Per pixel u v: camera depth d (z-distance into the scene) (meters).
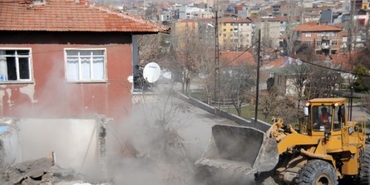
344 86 49.19
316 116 14.70
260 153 13.32
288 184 14.30
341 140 14.91
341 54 69.75
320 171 13.77
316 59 58.19
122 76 18.70
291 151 14.37
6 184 12.09
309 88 39.53
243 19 114.12
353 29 84.69
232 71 45.75
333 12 150.12
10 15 17.80
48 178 12.73
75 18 18.25
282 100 38.59
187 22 90.06
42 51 17.94
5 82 17.73
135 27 18.36
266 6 186.12
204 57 50.47
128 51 18.62
